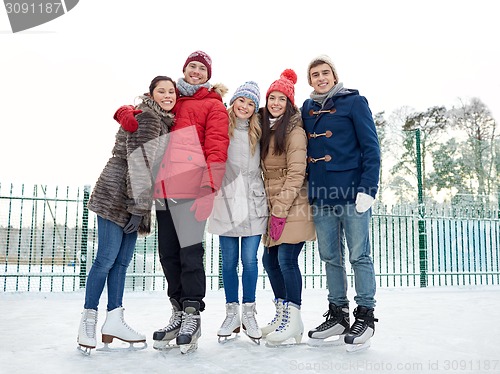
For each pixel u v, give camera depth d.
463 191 25.23
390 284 11.58
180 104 3.21
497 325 4.05
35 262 7.92
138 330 3.83
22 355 2.78
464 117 27.39
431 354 2.79
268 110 3.40
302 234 3.19
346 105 3.23
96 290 2.88
